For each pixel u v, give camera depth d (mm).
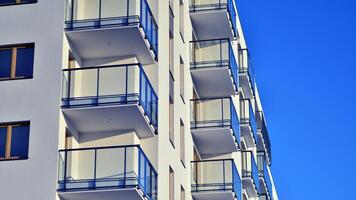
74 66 31000
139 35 31188
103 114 30219
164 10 35688
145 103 31016
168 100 35344
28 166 28375
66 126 29719
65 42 30172
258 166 54781
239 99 50000
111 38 31125
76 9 31141
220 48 42406
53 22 30062
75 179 29109
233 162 40719
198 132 41094
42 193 28078
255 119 53938
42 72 29438
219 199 40531
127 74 30391
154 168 32312
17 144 28766
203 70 41969
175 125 36719
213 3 42688
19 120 28906
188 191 38812
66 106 29422
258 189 50750
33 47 29875
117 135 31453
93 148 29359
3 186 28219
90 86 30297
